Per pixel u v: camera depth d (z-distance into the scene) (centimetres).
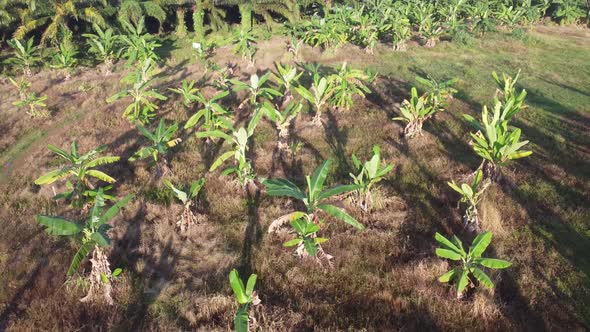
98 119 1347
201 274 697
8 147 1212
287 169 1027
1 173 1073
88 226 604
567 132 1215
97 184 964
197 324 599
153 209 856
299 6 3200
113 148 1150
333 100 1380
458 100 1475
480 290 621
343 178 977
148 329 594
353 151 1109
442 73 1823
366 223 818
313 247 639
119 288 649
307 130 1230
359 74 1398
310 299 632
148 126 1289
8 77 1800
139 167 1035
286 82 1402
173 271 702
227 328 585
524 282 651
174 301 638
